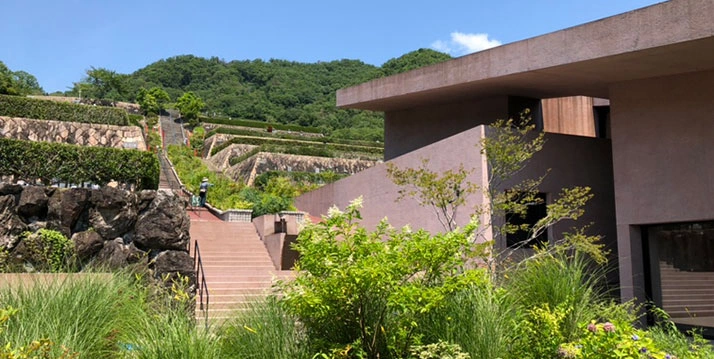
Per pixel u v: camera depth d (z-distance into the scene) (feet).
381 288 18.39
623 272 40.50
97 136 114.62
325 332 19.80
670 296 39.24
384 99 55.57
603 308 24.88
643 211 39.91
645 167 40.14
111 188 38.65
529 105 54.08
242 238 54.49
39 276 23.08
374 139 233.35
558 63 39.29
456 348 17.80
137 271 34.86
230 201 74.90
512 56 42.80
